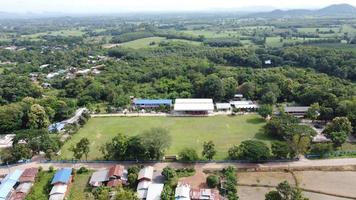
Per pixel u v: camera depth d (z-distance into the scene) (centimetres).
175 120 17012
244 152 12281
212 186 10894
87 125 16625
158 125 16362
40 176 11781
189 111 17962
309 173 11675
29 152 12950
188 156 12275
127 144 12775
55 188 10725
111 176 11219
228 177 11038
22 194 10550
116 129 16012
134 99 19912
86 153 12800
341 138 13025
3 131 15862
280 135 14325
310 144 13062
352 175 11494
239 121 16575
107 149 12900
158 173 11769
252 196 10469
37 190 11025
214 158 12800
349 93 17725
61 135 15350
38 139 13500
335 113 15762
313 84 19788
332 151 12775
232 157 12606
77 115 17688
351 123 14600
